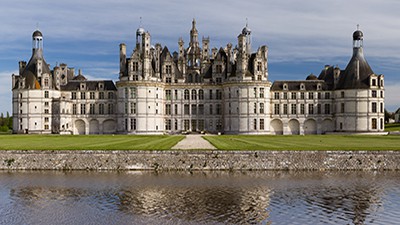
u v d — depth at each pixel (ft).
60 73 469.57
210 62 465.47
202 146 219.00
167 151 189.67
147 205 126.93
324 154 188.03
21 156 193.26
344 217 115.75
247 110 414.82
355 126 420.77
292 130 450.30
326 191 144.25
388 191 144.25
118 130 426.10
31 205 128.26
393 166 186.91
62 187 151.64
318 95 446.19
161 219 113.39
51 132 444.14
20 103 442.50
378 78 421.18
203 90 448.24
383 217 116.06
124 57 436.76
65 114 449.06
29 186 153.69
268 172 180.65
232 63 453.58
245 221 111.75
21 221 112.98
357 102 419.54
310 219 113.91
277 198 134.72
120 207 125.08
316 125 445.78
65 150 193.47
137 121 417.69
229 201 131.13
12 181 163.02
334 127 441.68
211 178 166.91
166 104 448.65
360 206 126.11
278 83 453.58
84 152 191.83
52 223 111.04
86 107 460.96
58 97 457.27
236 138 317.63
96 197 136.77
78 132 464.24
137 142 255.70
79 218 114.93
